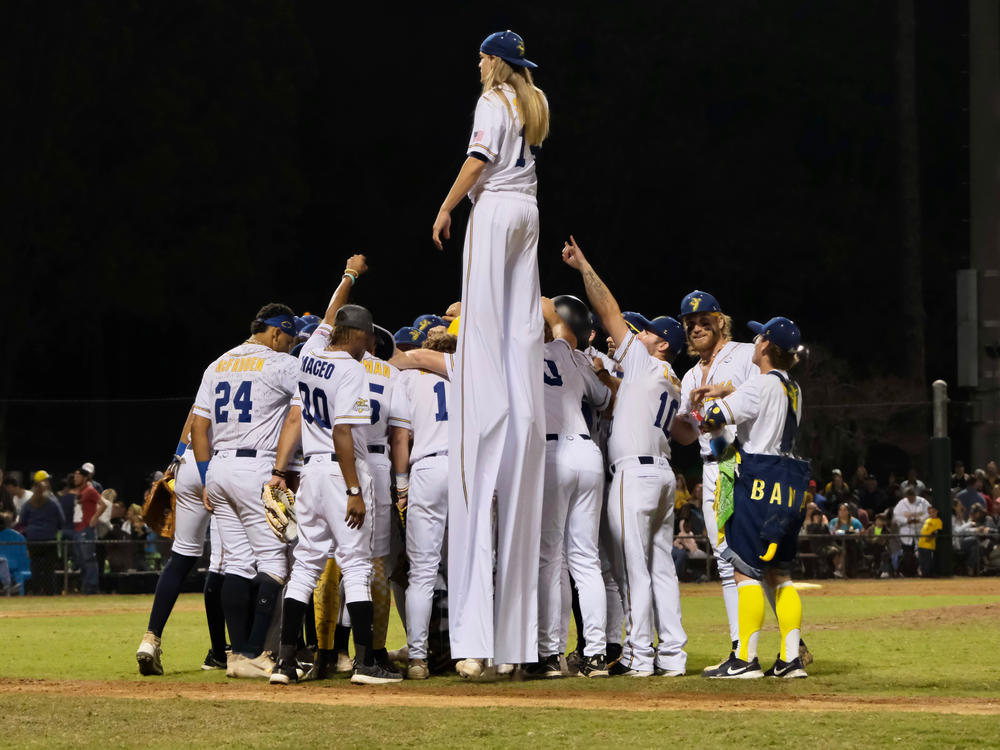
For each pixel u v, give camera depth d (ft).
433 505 66.03
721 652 77.66
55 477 189.06
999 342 203.10
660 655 65.62
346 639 69.67
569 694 56.13
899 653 73.36
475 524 62.03
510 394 62.95
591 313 75.72
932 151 354.74
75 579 164.55
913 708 50.52
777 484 60.64
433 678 65.05
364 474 62.13
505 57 63.05
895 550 175.32
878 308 336.49
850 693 55.77
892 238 336.90
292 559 69.97
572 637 87.45
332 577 64.59
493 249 62.23
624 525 64.85
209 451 69.00
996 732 43.70
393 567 68.90
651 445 65.46
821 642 80.33
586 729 45.06
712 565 171.42
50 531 163.53
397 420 67.26
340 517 61.41
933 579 172.86
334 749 41.78
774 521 60.39
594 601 64.85
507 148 62.64
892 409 200.54
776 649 77.05
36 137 275.39
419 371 67.82
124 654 79.46
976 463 202.69
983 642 79.61
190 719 47.70
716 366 68.39
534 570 62.85
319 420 62.23
